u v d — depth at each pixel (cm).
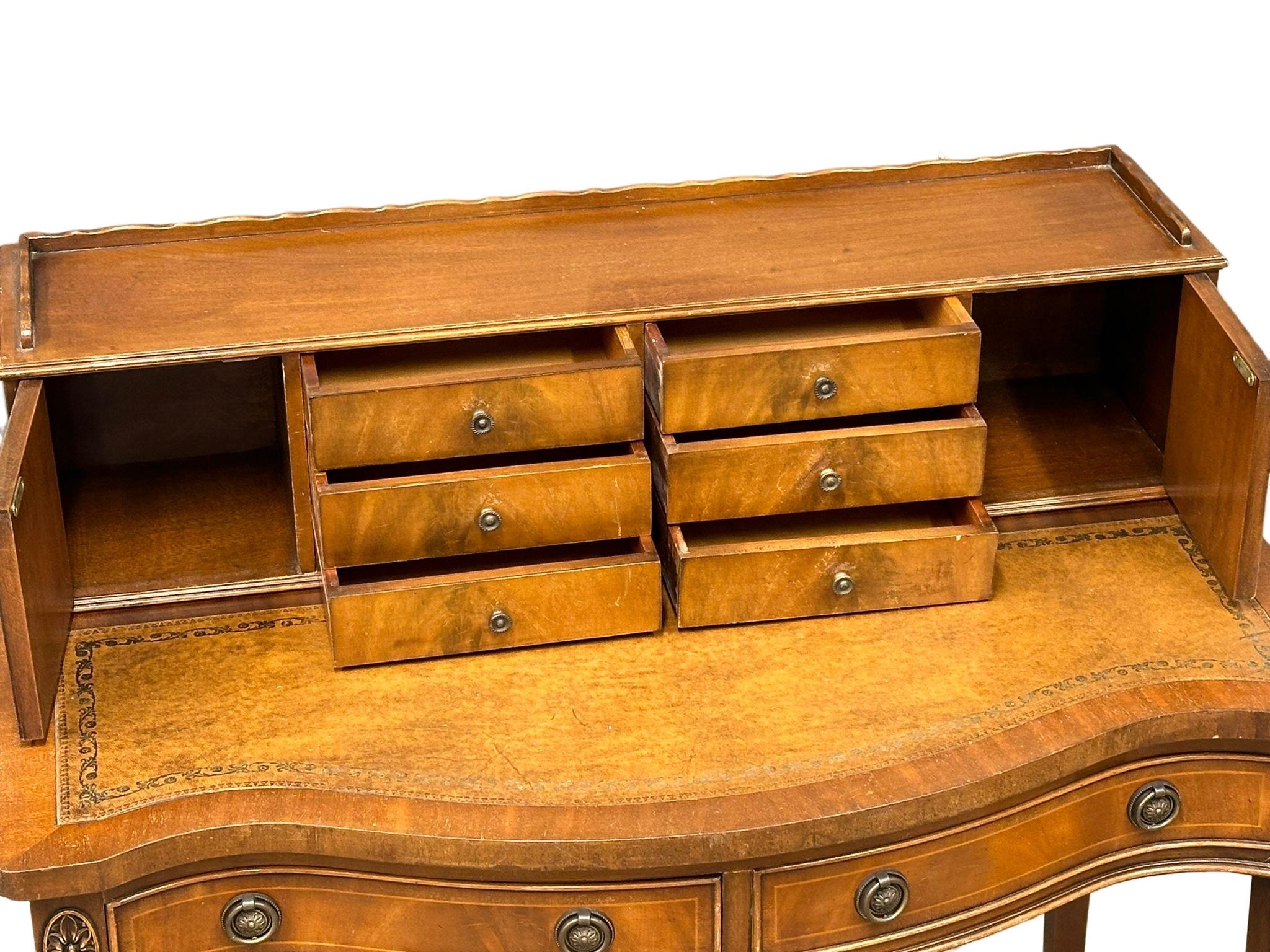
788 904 236
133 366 241
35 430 237
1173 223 257
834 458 246
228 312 248
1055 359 280
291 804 229
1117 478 265
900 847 236
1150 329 269
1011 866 241
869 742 235
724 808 229
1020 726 236
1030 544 258
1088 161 271
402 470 253
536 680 242
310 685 242
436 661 245
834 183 269
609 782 231
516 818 228
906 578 249
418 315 247
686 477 244
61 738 236
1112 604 251
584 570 244
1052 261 254
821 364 245
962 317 249
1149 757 242
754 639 247
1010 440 271
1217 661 244
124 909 230
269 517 261
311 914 233
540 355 254
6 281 253
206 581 252
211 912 232
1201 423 254
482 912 233
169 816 228
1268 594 252
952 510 256
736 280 252
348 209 262
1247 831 247
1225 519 250
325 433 240
